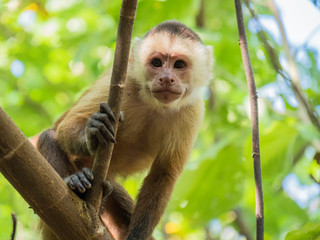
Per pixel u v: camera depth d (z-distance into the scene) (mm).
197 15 17078
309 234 8203
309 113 8898
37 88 19234
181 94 9938
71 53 19156
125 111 10305
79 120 9641
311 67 15648
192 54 10352
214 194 14188
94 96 9867
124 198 11203
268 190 16344
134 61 10398
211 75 11125
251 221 17016
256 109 8141
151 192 10281
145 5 14602
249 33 15164
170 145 10477
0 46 19766
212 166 13883
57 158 9703
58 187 7555
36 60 19359
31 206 7590
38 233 11031
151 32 10562
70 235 7777
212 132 16781
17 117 18734
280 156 12609
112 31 16328
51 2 18984
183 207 14391
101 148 8016
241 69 17375
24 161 7211
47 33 18984
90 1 18734
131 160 10977
